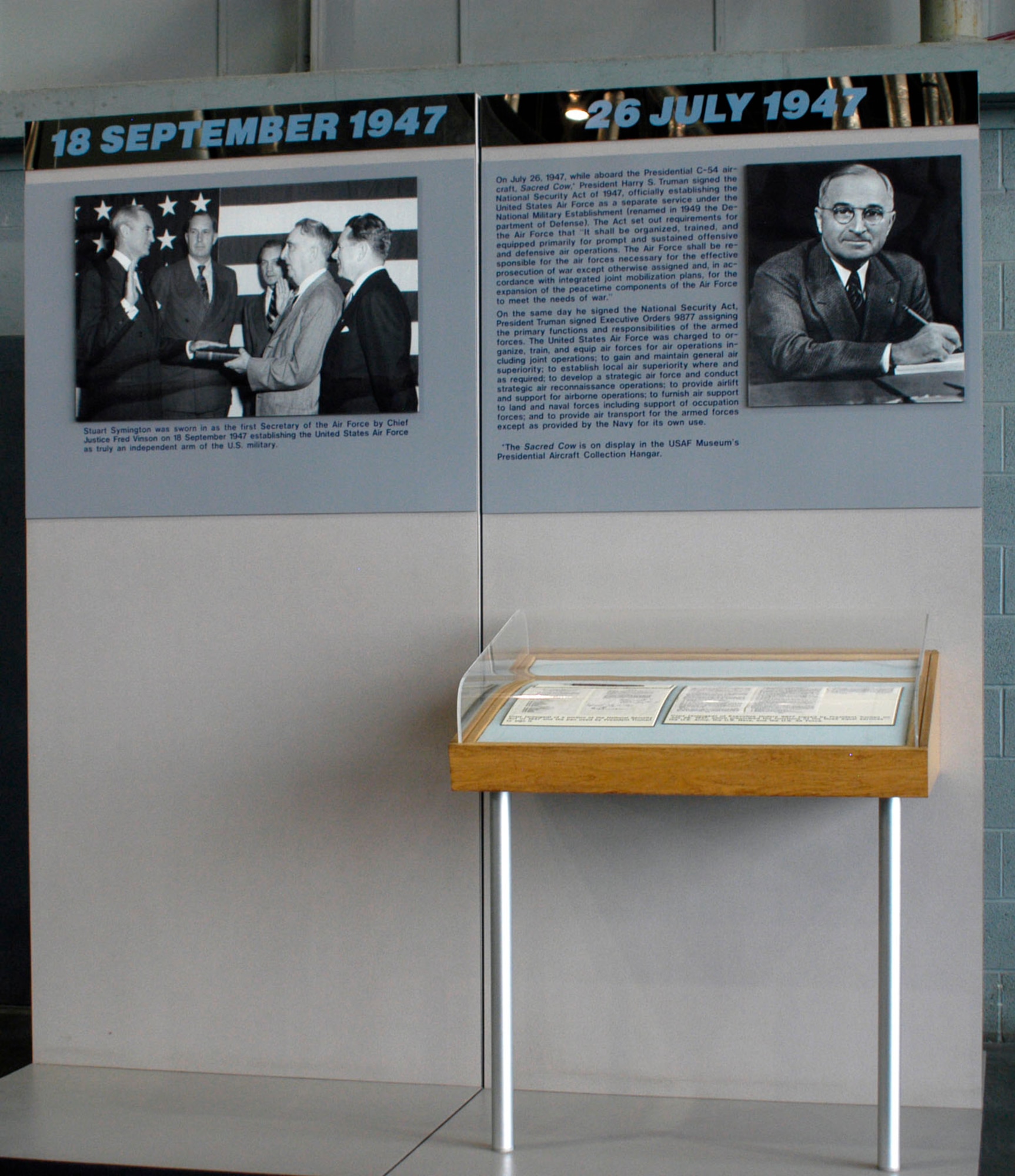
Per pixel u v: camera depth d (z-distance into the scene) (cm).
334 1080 260
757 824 245
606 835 250
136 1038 268
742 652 244
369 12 400
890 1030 206
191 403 263
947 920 239
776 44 381
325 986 261
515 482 253
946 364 237
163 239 263
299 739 261
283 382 260
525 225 250
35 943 272
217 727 264
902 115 238
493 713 219
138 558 266
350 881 259
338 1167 213
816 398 241
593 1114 238
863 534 241
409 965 257
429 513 256
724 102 244
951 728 238
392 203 254
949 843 239
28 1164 217
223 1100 247
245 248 260
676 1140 224
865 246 239
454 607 255
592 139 248
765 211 243
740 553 245
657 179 246
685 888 248
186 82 388
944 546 238
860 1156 215
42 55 418
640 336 247
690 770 199
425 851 257
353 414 257
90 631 269
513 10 394
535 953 253
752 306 243
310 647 261
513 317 251
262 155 259
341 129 256
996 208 354
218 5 410
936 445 238
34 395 269
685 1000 248
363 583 258
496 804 213
